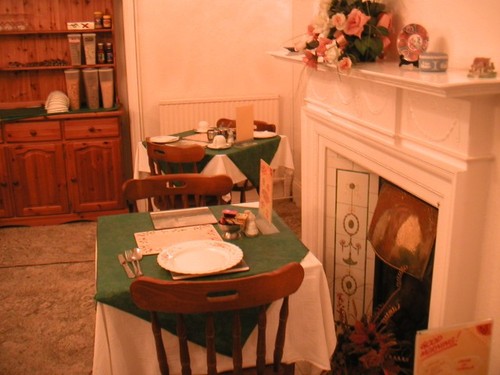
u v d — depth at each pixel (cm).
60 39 468
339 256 288
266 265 199
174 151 346
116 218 246
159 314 184
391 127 209
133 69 475
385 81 182
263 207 235
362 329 230
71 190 456
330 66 232
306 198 304
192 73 494
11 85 472
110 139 452
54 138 444
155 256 207
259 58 502
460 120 171
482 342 160
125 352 188
